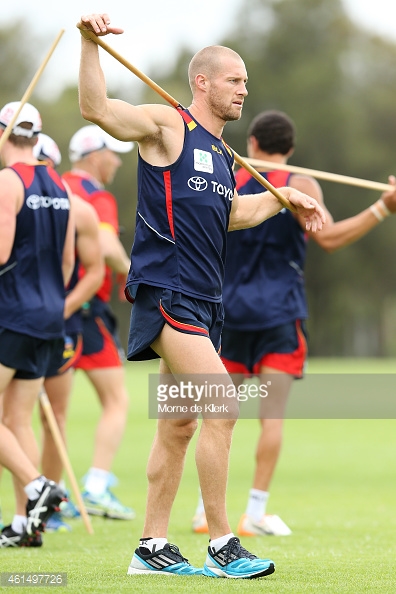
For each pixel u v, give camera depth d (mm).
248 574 16156
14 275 21109
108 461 27609
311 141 183125
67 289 26062
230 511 28031
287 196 18797
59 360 23812
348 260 182125
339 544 21406
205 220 16609
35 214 21250
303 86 184000
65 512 26734
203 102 17094
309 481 35125
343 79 189750
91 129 29766
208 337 16500
